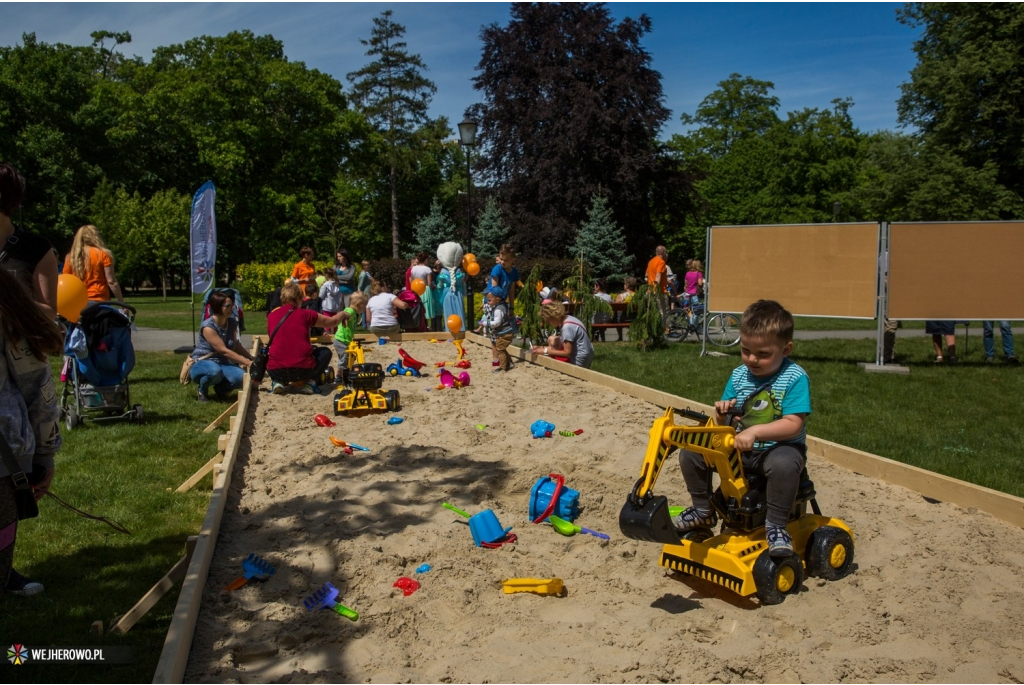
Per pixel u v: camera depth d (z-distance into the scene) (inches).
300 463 248.2
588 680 124.3
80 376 326.3
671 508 202.1
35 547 192.9
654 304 583.2
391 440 275.4
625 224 1560.0
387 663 130.3
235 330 399.9
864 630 140.0
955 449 278.7
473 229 1578.5
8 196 161.5
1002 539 186.1
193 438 309.1
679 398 316.5
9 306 143.6
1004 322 514.6
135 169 1895.9
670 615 147.3
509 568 169.5
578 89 1425.9
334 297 615.5
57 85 1771.7
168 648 124.1
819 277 511.2
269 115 1830.7
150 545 197.8
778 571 150.6
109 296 378.6
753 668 127.7
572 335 424.2
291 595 155.0
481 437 278.2
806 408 153.3
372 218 2245.3
